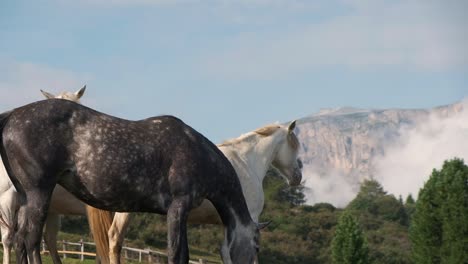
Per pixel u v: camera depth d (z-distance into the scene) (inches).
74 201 443.5
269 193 2495.1
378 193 3981.3
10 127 316.8
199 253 1520.7
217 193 352.2
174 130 340.5
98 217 432.5
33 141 313.0
